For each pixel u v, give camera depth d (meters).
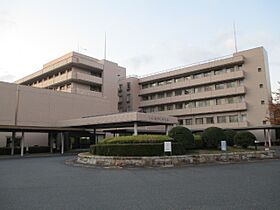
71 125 29.38
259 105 39.47
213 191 7.46
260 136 39.03
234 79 42.31
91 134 35.72
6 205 6.07
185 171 12.27
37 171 12.67
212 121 44.19
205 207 5.75
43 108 32.56
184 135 17.31
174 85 48.53
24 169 13.55
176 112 48.06
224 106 42.22
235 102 42.12
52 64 46.16
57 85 43.34
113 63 46.59
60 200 6.53
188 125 46.78
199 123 45.72
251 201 6.24
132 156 15.20
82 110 37.09
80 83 41.94
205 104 45.66
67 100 35.44
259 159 18.39
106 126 29.39
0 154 26.22
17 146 29.84
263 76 39.66
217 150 18.78
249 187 8.02
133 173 11.75
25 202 6.35
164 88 49.94
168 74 49.78
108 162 15.11
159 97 51.97
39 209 5.72
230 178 9.91
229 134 21.58
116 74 46.81
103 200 6.50
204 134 19.73
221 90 42.88
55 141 32.25
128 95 53.84
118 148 15.75
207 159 16.23
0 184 8.98
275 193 7.12
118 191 7.61
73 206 5.95
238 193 7.15
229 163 15.95
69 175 11.20
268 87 40.56
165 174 11.29
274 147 34.03
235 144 21.14
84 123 27.75
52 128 27.47
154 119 24.14
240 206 5.80
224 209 5.57
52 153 28.86
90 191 7.64
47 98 33.16
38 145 32.00
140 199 6.56
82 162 16.84
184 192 7.37
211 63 44.31
